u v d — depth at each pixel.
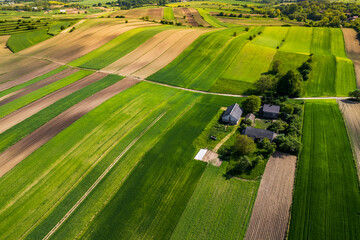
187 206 37.09
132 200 38.94
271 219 34.16
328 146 46.72
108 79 84.06
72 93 75.94
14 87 84.75
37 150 52.25
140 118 60.59
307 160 43.81
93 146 52.03
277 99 64.00
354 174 39.81
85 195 40.81
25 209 39.19
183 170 44.09
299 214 34.25
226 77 78.81
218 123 57.34
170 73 85.25
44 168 47.16
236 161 45.16
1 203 40.50
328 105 61.06
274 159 44.97
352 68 79.81
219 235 32.62
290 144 45.69
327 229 31.97
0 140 56.53
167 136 53.75
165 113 62.16
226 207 36.38
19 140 56.09
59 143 53.78
